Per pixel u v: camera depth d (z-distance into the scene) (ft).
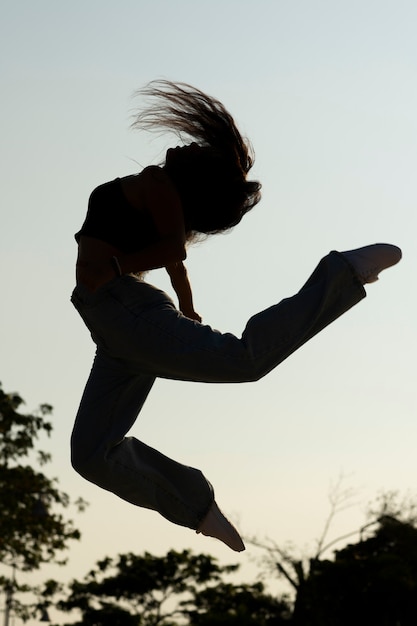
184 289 19.83
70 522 109.29
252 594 155.33
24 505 107.65
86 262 17.79
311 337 17.53
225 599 158.81
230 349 17.15
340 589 137.80
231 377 17.19
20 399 110.52
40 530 106.83
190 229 18.88
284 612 147.13
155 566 160.56
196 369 17.20
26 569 108.27
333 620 137.49
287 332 17.22
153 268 17.72
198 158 18.49
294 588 135.74
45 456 109.91
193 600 160.04
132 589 159.43
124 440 18.71
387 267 17.66
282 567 134.41
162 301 17.74
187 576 158.71
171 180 18.28
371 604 136.98
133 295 17.67
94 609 159.02
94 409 18.38
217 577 161.38
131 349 17.57
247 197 18.79
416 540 138.82
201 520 18.74
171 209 17.94
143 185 18.12
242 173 18.69
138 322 17.46
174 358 17.22
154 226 18.08
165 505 18.71
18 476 106.83
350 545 146.10
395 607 138.72
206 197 18.47
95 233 18.07
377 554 144.05
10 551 107.24
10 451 109.09
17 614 108.88
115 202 18.13
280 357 17.30
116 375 18.38
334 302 17.44
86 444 18.29
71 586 160.15
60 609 159.94
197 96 18.89
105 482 18.45
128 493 18.60
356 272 17.35
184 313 19.89
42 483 107.96
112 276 17.51
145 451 18.89
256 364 17.17
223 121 18.74
